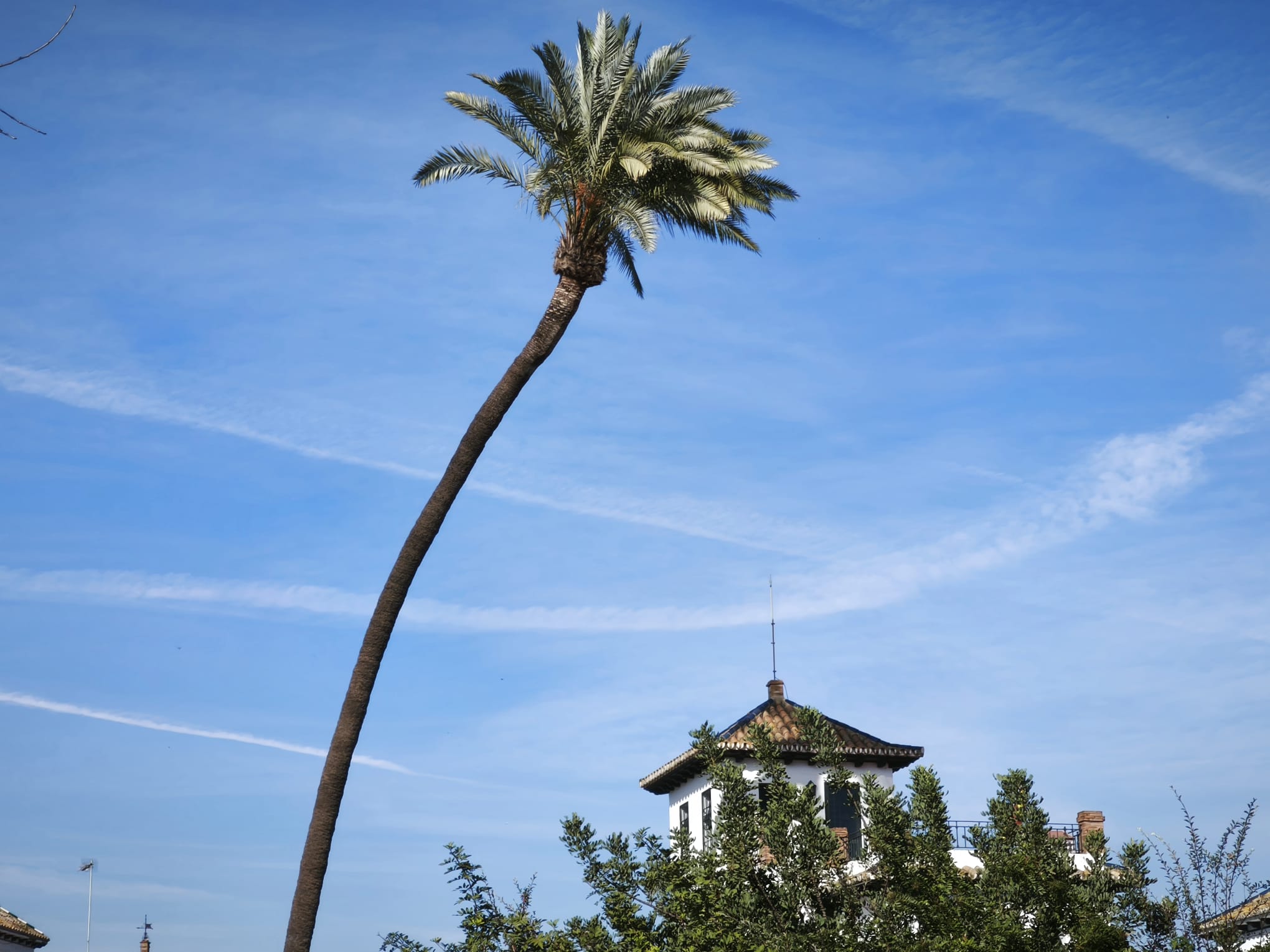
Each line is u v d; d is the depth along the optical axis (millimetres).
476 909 24766
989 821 27594
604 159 25234
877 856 27062
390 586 24766
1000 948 24172
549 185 25828
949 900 25766
